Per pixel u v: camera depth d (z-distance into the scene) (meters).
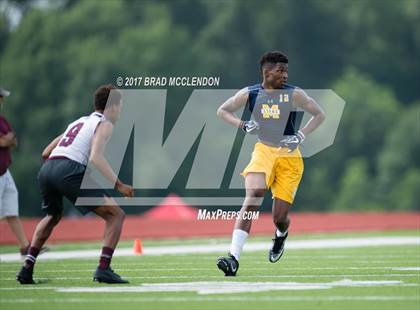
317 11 151.75
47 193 26.78
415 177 124.06
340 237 55.53
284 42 151.00
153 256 39.56
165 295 23.98
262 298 23.28
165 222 59.09
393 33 154.38
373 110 132.88
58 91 134.38
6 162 35.56
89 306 22.38
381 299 23.05
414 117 129.88
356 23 152.75
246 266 32.78
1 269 33.28
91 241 55.53
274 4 150.75
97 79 130.25
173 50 135.25
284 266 32.72
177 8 155.62
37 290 25.39
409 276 28.50
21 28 139.12
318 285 25.83
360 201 124.56
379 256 38.22
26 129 131.25
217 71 138.75
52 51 135.62
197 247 46.56
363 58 151.50
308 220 64.94
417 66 154.00
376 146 132.38
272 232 61.69
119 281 26.73
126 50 133.50
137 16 151.25
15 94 132.75
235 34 149.00
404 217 69.25
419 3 157.38
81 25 141.62
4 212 36.84
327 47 151.62
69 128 27.03
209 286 25.81
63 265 34.69
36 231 27.23
